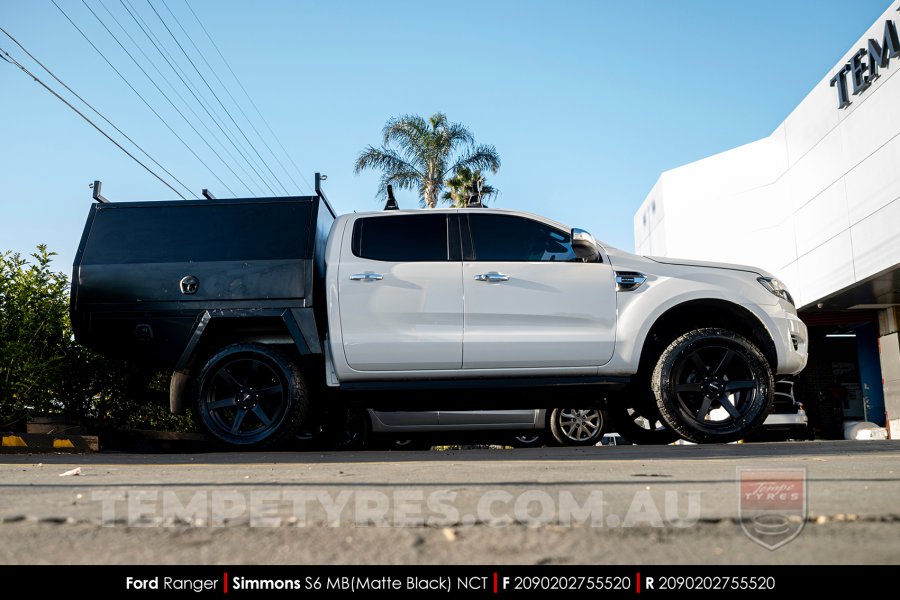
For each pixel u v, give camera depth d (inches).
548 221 206.4
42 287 253.1
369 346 192.5
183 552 46.1
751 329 201.2
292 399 195.0
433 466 109.1
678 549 44.4
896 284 542.3
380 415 283.0
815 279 602.9
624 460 120.5
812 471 85.2
